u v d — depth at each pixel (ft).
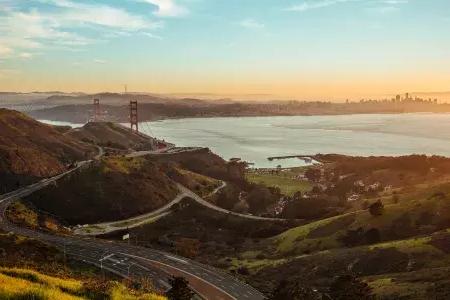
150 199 545.44
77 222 468.75
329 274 292.20
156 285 243.60
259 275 308.19
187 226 488.85
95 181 537.65
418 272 251.80
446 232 307.99
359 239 357.00
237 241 445.37
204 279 265.54
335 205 546.26
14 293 73.46
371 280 257.96
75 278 148.05
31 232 344.90
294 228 432.66
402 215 367.25
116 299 88.99
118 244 339.57
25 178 537.24
